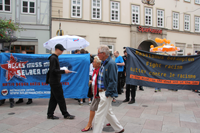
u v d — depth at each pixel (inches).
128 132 134.2
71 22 516.7
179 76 233.6
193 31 732.7
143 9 618.5
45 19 492.1
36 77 216.4
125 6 588.4
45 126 145.3
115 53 264.7
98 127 118.6
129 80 220.7
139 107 205.9
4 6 464.8
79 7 529.0
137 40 602.9
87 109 197.5
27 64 214.5
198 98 258.1
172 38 679.7
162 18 659.4
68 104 221.5
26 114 177.5
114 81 116.5
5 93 207.2
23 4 476.7
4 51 243.9
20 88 212.2
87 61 221.3
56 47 156.6
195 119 163.0
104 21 558.3
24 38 475.5
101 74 124.1
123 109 197.2
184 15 706.2
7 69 209.8
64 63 220.4
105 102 118.6
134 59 222.2
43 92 217.6
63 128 141.6
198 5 740.0
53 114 178.2
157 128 141.7
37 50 486.9
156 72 229.8
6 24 317.4
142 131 135.8
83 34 531.8
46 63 217.3
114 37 571.8
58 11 499.5
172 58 231.8
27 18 478.9
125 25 584.4
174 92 310.2
